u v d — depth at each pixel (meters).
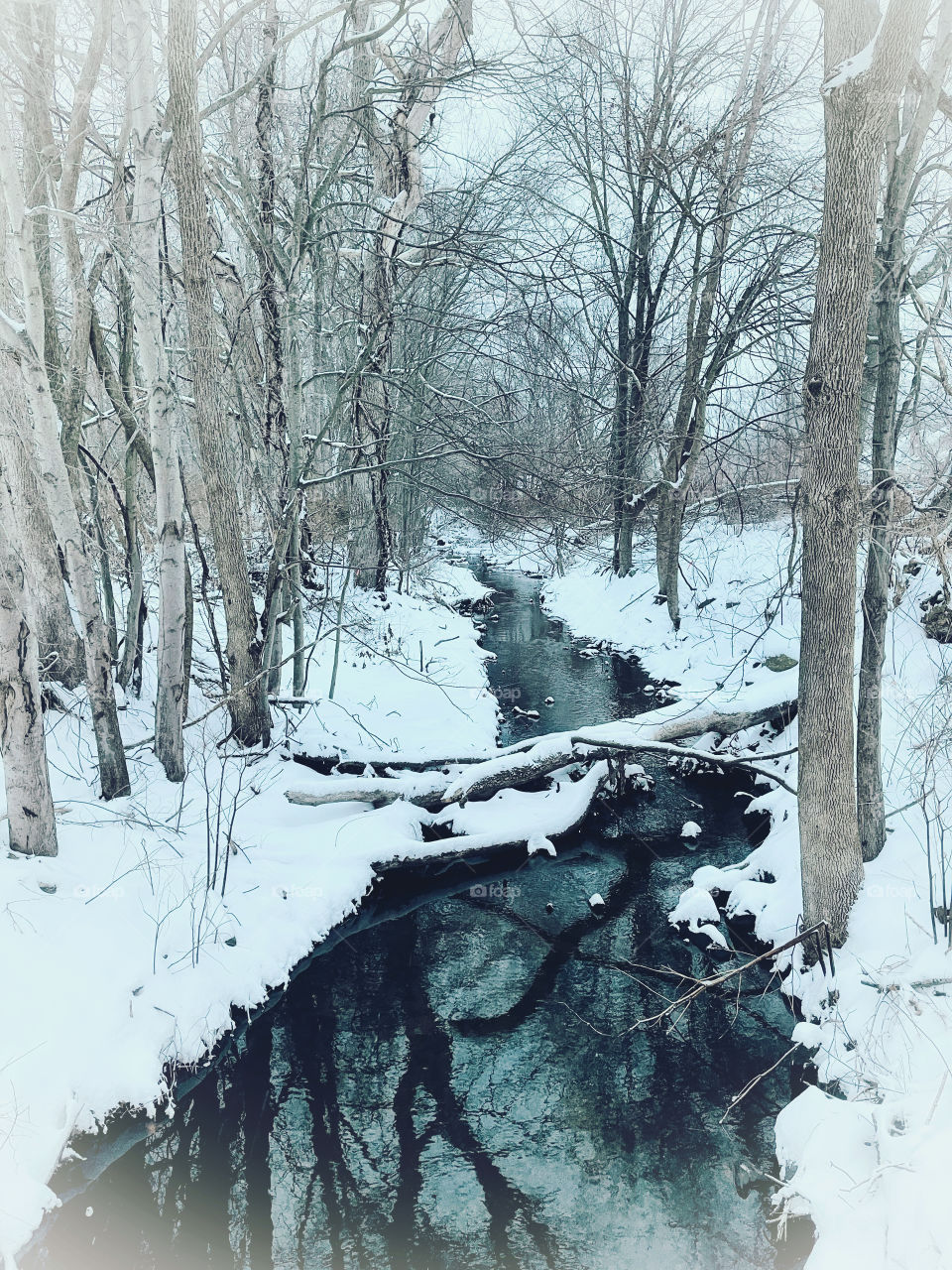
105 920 6.74
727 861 9.91
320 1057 6.85
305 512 12.20
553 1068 6.76
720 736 12.44
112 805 8.25
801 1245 5.06
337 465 13.03
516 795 11.16
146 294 8.60
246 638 10.20
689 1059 6.81
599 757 11.28
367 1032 7.16
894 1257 4.24
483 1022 7.32
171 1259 5.06
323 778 10.34
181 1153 5.78
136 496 10.52
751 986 7.52
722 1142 5.96
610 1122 6.19
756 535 19.61
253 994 7.13
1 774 8.30
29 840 7.00
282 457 11.65
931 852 7.18
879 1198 4.75
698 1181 5.65
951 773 8.18
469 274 13.64
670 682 16.12
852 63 5.71
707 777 12.27
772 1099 6.30
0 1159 5.07
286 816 9.64
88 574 8.01
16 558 6.70
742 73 14.28
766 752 12.03
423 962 8.15
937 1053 5.55
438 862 9.67
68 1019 5.95
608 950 8.38
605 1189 5.62
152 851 7.80
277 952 7.59
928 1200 4.29
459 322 17.25
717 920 8.58
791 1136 5.59
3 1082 5.43
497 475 11.45
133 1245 5.12
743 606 17.52
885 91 5.64
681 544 20.75
